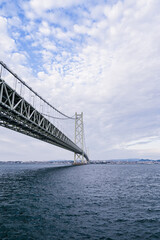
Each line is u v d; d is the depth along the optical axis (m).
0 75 25.12
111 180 33.53
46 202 14.28
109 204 14.39
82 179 33.78
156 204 14.70
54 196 16.70
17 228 9.00
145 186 25.89
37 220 10.18
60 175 42.28
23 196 16.47
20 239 7.80
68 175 42.81
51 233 8.49
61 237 8.09
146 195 18.73
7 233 8.39
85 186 24.12
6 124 32.53
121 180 34.06
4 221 9.93
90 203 14.48
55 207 12.90
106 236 8.34
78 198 16.17
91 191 20.23
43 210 12.11
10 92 27.08
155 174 53.19
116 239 8.03
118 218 10.96
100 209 12.80
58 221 10.12
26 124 35.28
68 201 14.87
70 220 10.34
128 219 10.82
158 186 26.14
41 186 23.08
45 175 41.91
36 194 17.50
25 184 25.03
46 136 48.84
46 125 46.47
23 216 10.81
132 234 8.63
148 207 13.69
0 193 17.88
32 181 28.97
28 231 8.66
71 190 20.38
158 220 10.69
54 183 26.52
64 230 8.91
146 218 11.03
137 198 17.06
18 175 41.84
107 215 11.51
